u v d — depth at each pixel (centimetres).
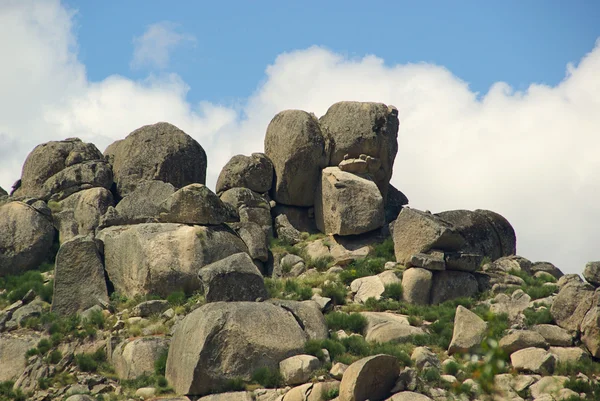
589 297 9681
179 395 9012
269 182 12988
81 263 11088
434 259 11000
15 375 9844
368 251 11969
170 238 11138
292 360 9081
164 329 10112
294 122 12925
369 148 12812
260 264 11819
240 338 9125
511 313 10381
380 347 9494
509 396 8756
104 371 9738
